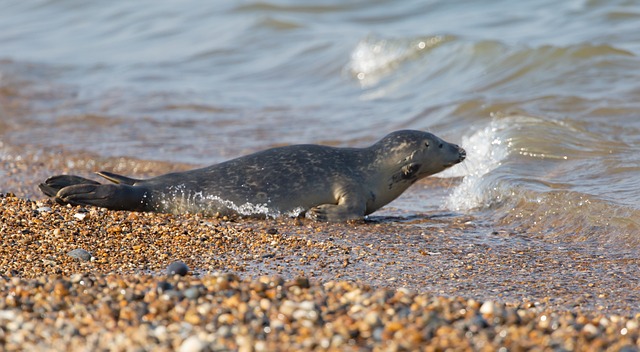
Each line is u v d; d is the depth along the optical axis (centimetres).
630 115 5206
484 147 4912
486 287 2894
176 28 9644
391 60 7375
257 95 7088
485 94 6088
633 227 3509
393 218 3984
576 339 2080
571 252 3353
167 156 5338
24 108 6850
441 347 1948
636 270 3091
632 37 6906
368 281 2948
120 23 10331
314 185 3856
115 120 6353
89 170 5184
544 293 2825
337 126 5912
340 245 3406
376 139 5478
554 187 4034
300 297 2311
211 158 5262
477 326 2108
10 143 5794
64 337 2089
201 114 6500
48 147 5650
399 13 9062
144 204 3809
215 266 3095
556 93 5747
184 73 8019
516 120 5134
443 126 5575
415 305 2261
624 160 4362
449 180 4769
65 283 2402
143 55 8825
